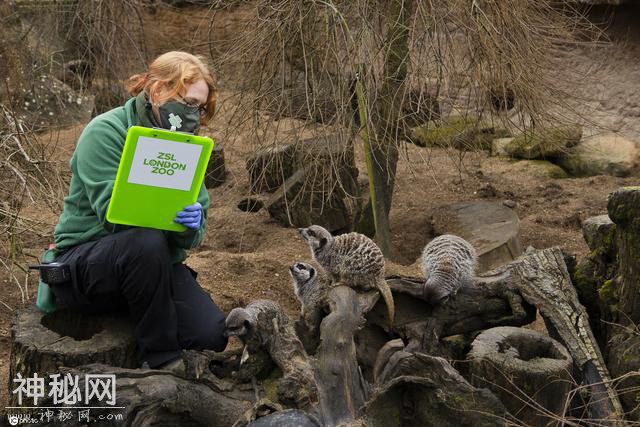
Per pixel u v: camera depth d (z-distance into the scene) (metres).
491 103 5.85
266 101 5.65
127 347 3.73
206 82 3.76
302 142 5.87
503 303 4.21
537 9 6.09
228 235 6.32
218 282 5.36
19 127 5.57
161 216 3.65
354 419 3.54
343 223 6.23
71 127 8.44
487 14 5.30
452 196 7.03
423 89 5.32
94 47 8.37
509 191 7.18
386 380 3.69
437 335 4.16
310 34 5.39
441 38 5.43
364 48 5.10
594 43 6.74
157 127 3.73
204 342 3.88
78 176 3.76
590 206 6.91
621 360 3.99
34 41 8.76
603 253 4.30
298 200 6.14
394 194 7.07
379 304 4.20
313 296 4.00
